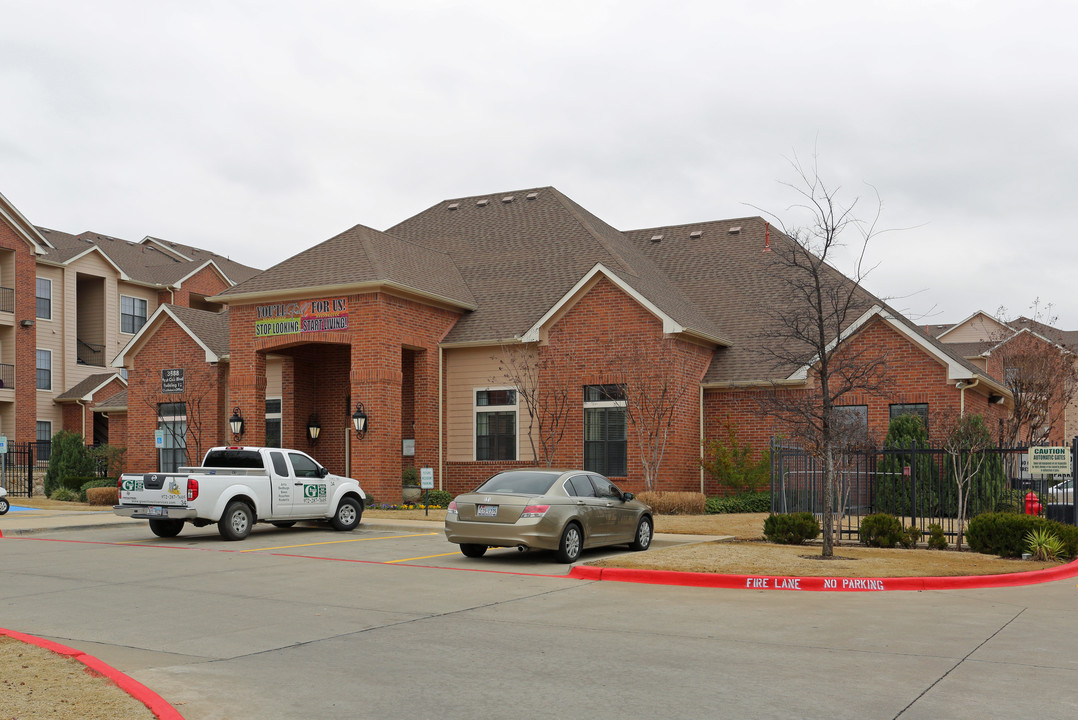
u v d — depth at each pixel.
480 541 15.90
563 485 16.48
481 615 11.31
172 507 19.27
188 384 33.88
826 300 24.86
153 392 34.66
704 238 35.91
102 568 15.42
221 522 19.58
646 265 34.25
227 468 20.45
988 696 7.56
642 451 26.58
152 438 34.69
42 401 48.53
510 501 15.84
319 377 32.41
